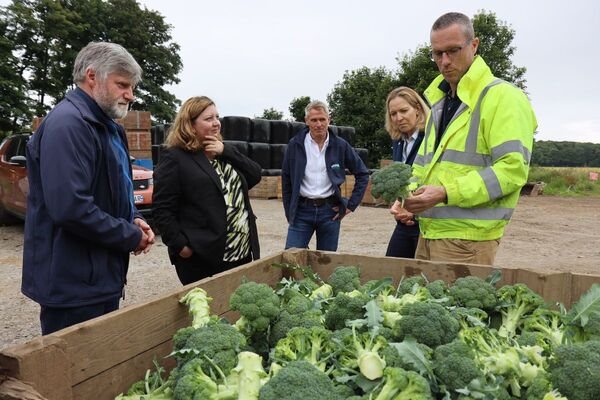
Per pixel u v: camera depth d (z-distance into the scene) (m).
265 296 2.33
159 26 51.25
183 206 3.64
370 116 36.38
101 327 1.88
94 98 2.64
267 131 17.94
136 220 3.07
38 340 1.64
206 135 3.63
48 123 2.49
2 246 9.04
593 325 2.25
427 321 2.01
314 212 5.36
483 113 3.04
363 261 3.23
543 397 1.76
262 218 13.08
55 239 2.53
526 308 2.60
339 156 5.34
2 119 36.38
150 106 49.50
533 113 3.16
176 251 3.62
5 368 1.53
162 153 3.69
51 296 2.53
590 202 21.81
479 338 2.17
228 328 2.02
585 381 1.71
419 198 3.04
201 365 1.80
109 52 2.59
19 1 40.66
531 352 2.04
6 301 5.92
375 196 3.38
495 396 1.72
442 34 3.13
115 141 2.79
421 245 3.71
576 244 10.63
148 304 2.14
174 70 52.78
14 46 39.47
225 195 3.77
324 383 1.57
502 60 33.69
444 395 1.75
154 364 2.15
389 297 2.59
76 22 44.41
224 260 3.79
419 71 33.03
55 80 40.84
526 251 9.79
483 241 3.16
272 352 2.07
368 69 38.53
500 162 2.95
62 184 2.38
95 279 2.60
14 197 9.95
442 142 3.27
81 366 1.79
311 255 3.38
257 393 1.67
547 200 22.98
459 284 2.70
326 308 2.66
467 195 2.95
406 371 1.72
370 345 1.94
